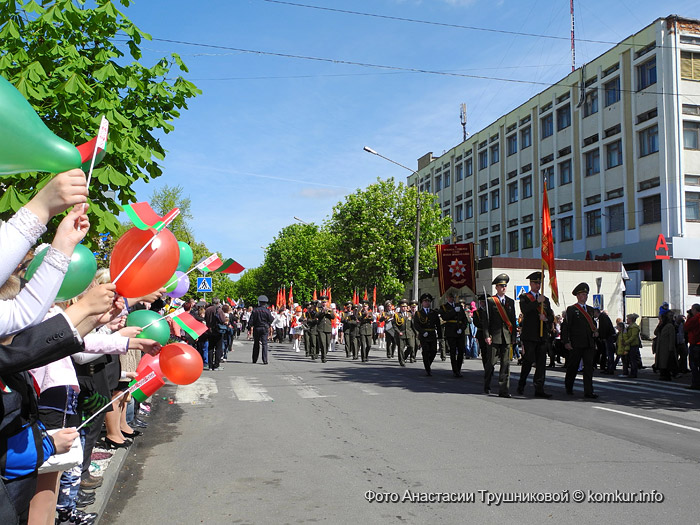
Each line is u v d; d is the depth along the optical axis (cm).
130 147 652
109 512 459
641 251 3556
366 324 1925
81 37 687
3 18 665
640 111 3597
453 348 1381
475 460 604
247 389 1148
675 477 543
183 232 3062
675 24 3397
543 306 1059
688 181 3375
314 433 739
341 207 3803
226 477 552
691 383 1360
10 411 246
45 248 290
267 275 6481
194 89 766
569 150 4288
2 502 218
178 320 401
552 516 445
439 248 2248
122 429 719
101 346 376
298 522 436
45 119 628
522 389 1095
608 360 1580
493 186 5356
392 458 613
